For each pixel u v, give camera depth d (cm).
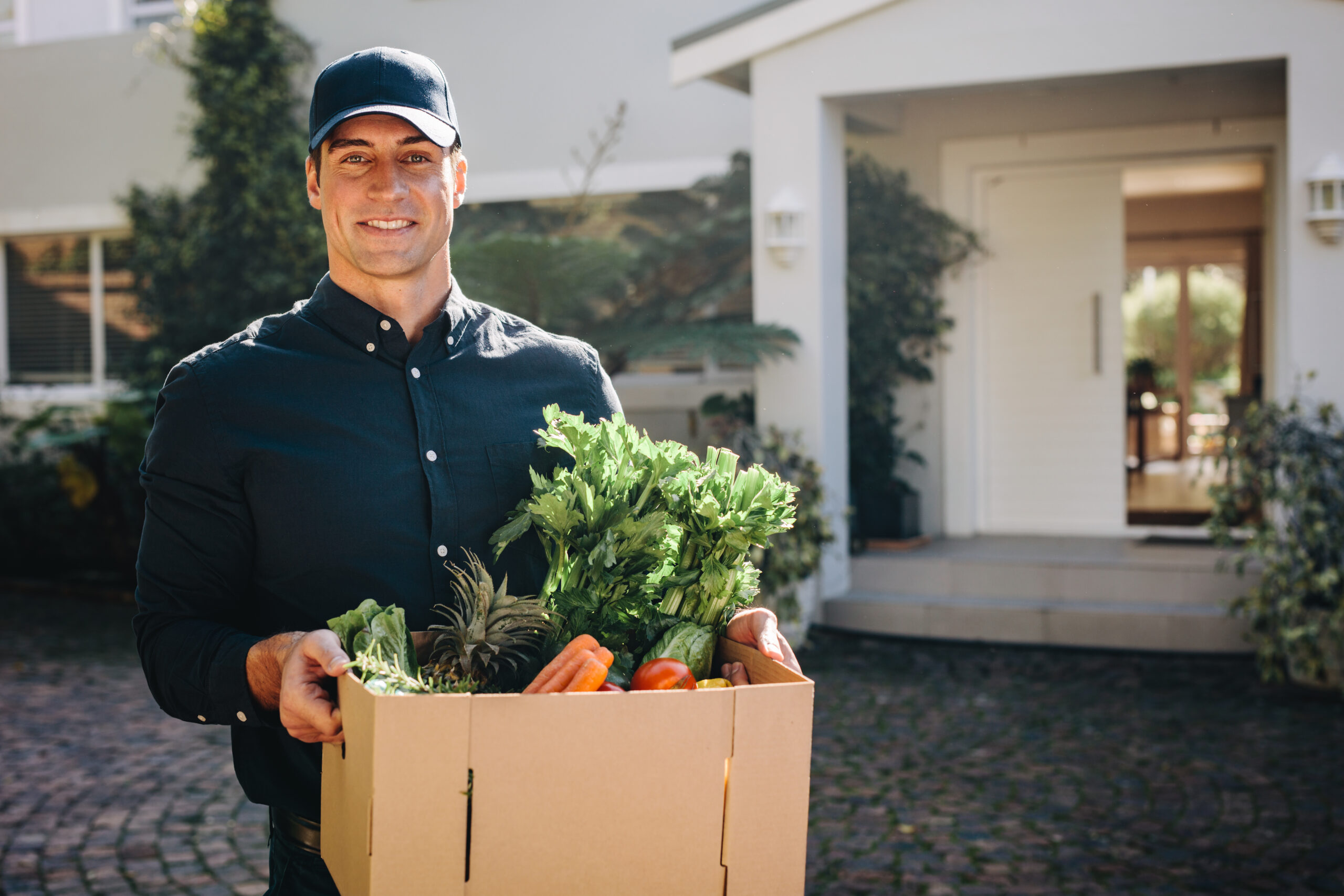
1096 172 803
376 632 133
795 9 642
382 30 944
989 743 492
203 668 144
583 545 145
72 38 1043
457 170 168
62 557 990
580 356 181
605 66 888
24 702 593
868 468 776
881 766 464
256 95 960
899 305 808
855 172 813
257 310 973
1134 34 595
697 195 852
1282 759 465
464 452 164
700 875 120
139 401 903
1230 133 760
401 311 165
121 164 1031
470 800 114
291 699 126
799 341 658
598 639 144
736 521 146
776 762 122
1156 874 360
